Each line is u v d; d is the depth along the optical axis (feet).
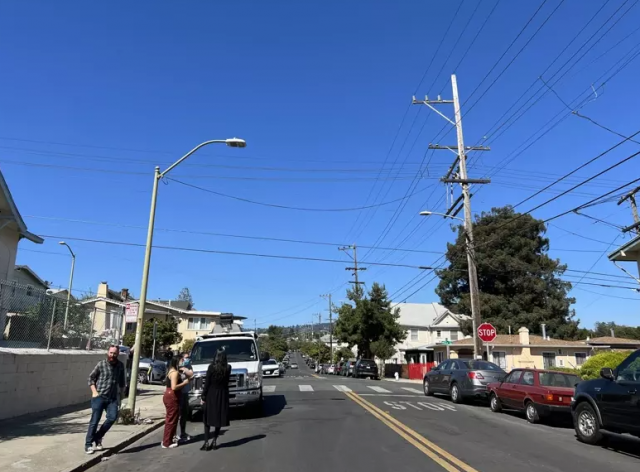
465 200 80.02
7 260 60.39
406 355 197.16
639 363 32.19
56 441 32.60
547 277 165.27
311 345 409.08
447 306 186.91
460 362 63.98
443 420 44.50
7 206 55.88
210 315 199.31
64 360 50.39
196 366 47.26
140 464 28.14
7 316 43.65
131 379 44.04
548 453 30.99
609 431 33.37
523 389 46.65
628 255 59.21
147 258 46.68
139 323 45.32
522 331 125.39
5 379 39.86
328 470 25.77
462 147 81.66
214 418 31.68
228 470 26.05
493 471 25.67
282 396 65.21
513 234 159.53
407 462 27.45
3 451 29.12
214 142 48.52
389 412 48.91
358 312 162.61
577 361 126.21
